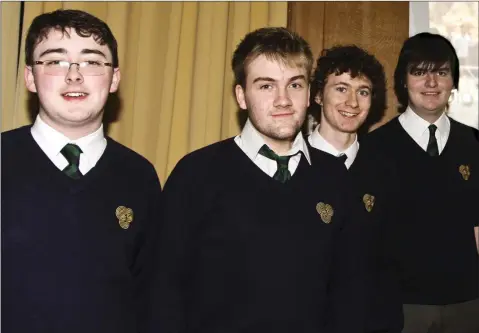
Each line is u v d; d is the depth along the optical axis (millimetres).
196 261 1269
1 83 1918
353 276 1353
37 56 1267
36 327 1173
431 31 2047
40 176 1243
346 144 1635
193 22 1986
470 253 1593
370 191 1587
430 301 1551
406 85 1694
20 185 1232
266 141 1316
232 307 1223
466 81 2047
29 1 1939
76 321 1188
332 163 1432
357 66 1606
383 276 1531
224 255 1244
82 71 1261
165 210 1295
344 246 1362
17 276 1188
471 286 1583
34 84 1292
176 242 1265
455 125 1714
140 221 1306
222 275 1238
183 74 1975
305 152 1367
